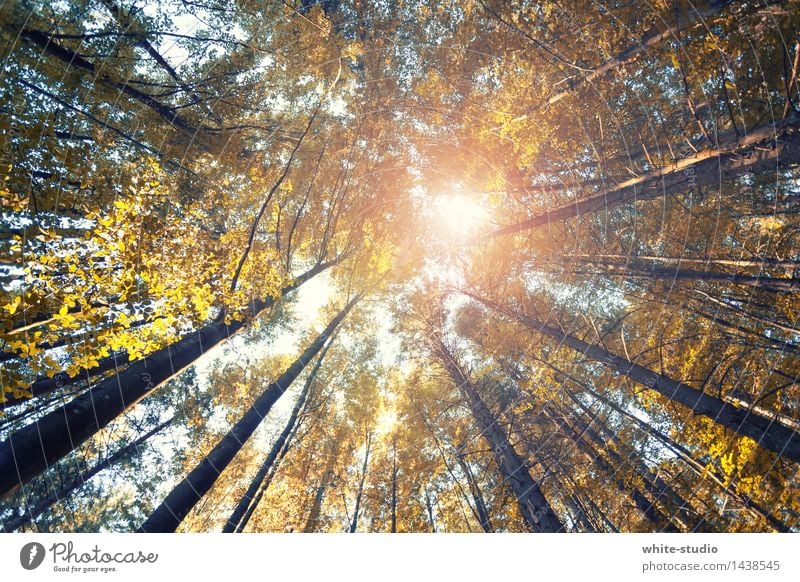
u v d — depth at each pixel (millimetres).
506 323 14312
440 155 13250
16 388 5078
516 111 9914
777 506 6531
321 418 16359
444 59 11047
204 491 6559
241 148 10500
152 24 8156
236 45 9680
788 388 7551
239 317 7676
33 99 6895
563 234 11992
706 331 9398
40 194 6402
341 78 12359
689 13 5738
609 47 7895
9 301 5098
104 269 6199
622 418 10383
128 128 8867
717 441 7504
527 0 8516
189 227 7762
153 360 5992
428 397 15930
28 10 6719
